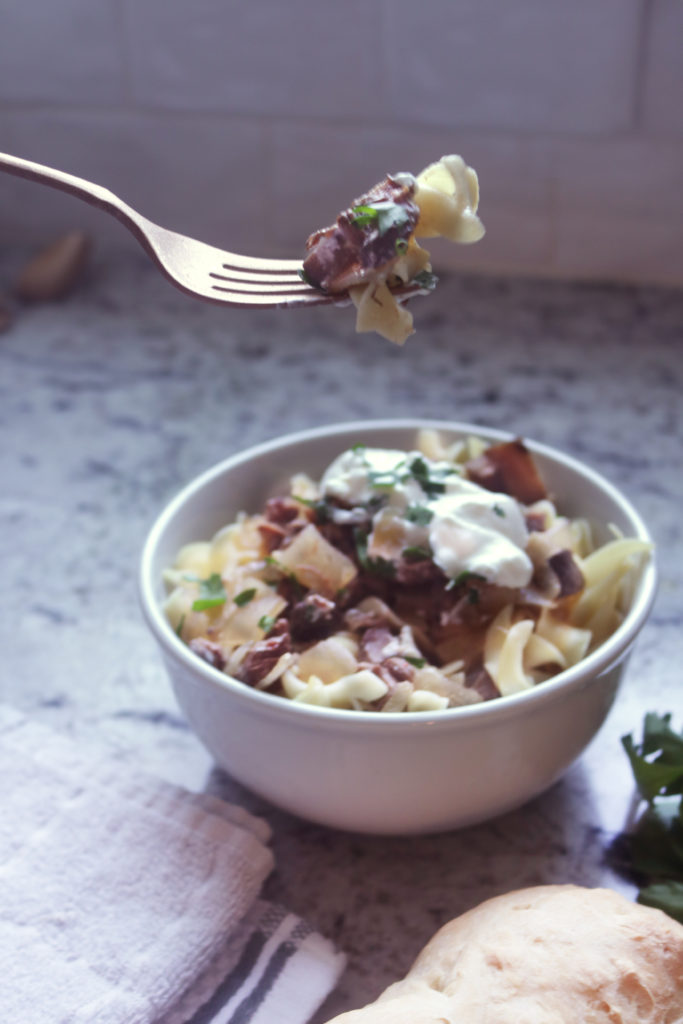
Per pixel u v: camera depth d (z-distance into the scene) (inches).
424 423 22.2
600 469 26.3
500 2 29.7
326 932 18.3
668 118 30.1
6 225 37.6
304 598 19.9
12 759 19.6
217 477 21.4
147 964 17.2
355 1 30.7
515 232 33.1
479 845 19.2
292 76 32.4
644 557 19.6
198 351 31.7
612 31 29.3
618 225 32.2
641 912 16.6
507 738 17.5
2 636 23.0
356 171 33.4
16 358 31.5
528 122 31.2
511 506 19.9
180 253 17.8
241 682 18.4
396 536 19.7
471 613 19.5
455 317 32.1
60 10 33.3
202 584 20.0
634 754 18.6
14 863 18.3
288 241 35.2
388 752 17.3
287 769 17.9
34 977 17.2
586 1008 15.6
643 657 21.9
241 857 18.3
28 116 35.4
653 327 31.0
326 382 29.8
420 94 31.6
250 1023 17.0
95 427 28.5
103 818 18.8
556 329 31.2
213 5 32.0
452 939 16.8
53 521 25.8
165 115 34.2
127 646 22.7
